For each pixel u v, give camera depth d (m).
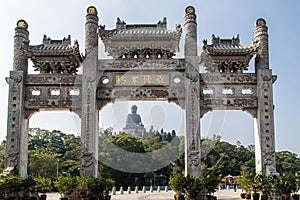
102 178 24.12
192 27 26.50
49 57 26.34
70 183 23.19
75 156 63.62
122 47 26.56
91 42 26.25
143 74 26.14
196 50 26.25
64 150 69.62
